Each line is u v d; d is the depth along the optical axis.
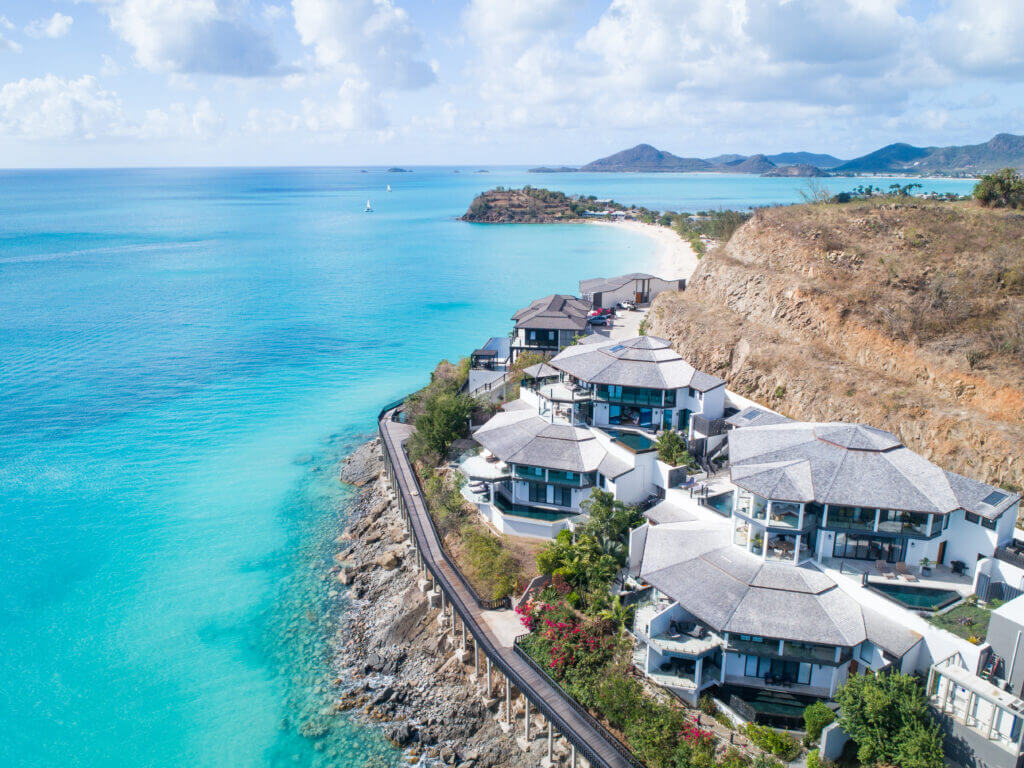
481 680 38.84
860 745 28.81
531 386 63.59
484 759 34.41
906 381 51.12
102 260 175.88
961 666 29.30
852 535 35.28
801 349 58.25
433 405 62.75
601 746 30.94
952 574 35.75
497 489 52.44
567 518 47.72
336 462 67.31
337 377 90.19
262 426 75.38
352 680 40.22
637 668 34.53
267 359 97.00
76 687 39.66
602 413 55.28
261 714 37.72
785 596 32.81
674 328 71.31
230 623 45.06
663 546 37.81
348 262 175.12
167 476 64.31
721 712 32.00
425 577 46.12
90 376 89.69
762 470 36.62
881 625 31.72
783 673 32.97
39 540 54.00
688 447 51.00
